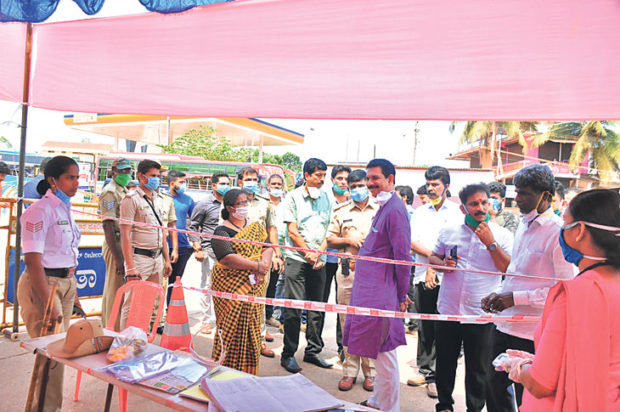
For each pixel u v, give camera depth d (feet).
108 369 6.65
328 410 5.62
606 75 7.09
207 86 10.07
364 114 9.59
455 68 7.91
